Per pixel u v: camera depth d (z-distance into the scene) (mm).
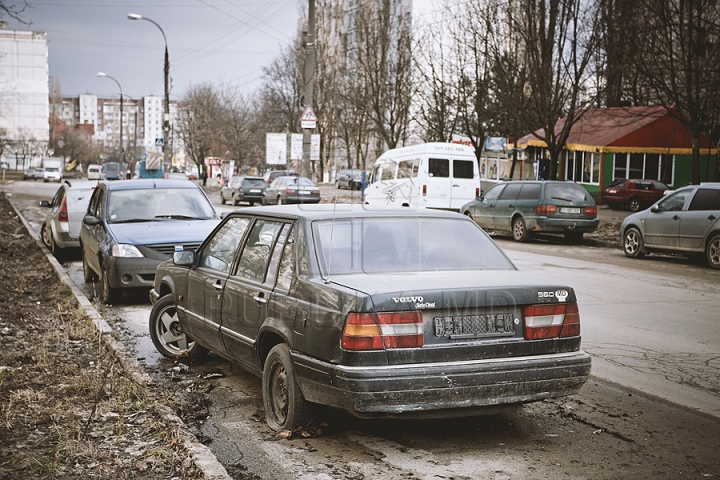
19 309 9766
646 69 21266
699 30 20438
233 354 5801
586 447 4734
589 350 7375
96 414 5348
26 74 111938
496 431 5043
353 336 4297
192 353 7238
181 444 4605
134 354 7555
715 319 9047
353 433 5000
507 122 37688
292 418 4836
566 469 4363
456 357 4418
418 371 4293
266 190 37188
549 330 4672
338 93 53531
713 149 37438
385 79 42406
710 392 5957
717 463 4453
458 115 36312
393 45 43250
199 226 10992
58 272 12836
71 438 4797
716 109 21828
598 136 37531
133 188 11828
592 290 11391
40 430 5020
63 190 16422
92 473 4273
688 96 20969
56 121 142500
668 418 5312
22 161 119438
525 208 20828
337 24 81000
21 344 7648
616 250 19031
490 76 33656
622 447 4734
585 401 5711
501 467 4398
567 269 14133
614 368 6680
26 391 5801
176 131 74562
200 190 12148
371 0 46406
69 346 7617
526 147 43688
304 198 34844
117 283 10242
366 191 28812
